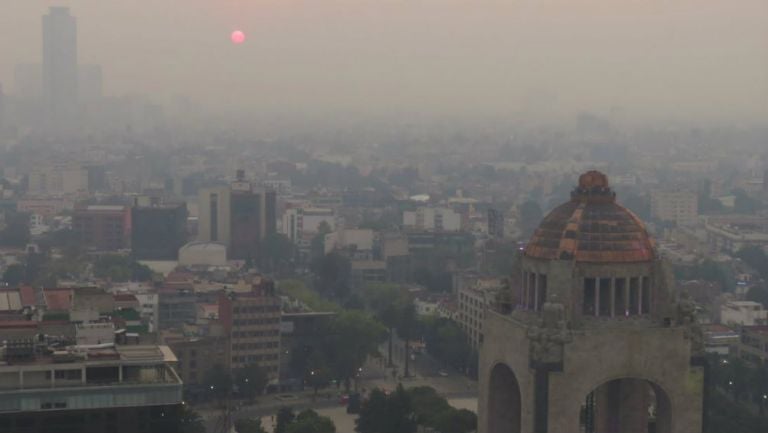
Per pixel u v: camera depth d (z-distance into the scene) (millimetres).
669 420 193125
